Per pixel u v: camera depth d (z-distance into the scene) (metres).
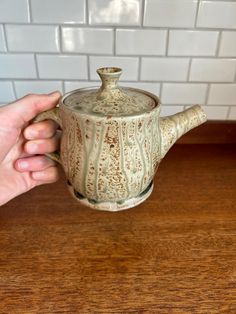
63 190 0.59
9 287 0.40
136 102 0.42
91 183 0.42
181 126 0.46
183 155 0.73
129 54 0.71
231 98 0.78
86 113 0.38
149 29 0.69
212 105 0.79
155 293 0.39
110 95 0.41
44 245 0.46
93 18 0.67
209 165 0.69
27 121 0.52
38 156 0.56
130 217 0.52
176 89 0.76
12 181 0.55
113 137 0.39
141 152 0.41
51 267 0.43
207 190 0.60
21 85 0.75
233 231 0.50
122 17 0.67
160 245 0.47
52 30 0.68
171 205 0.56
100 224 0.51
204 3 0.66
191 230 0.50
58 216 0.52
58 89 0.75
